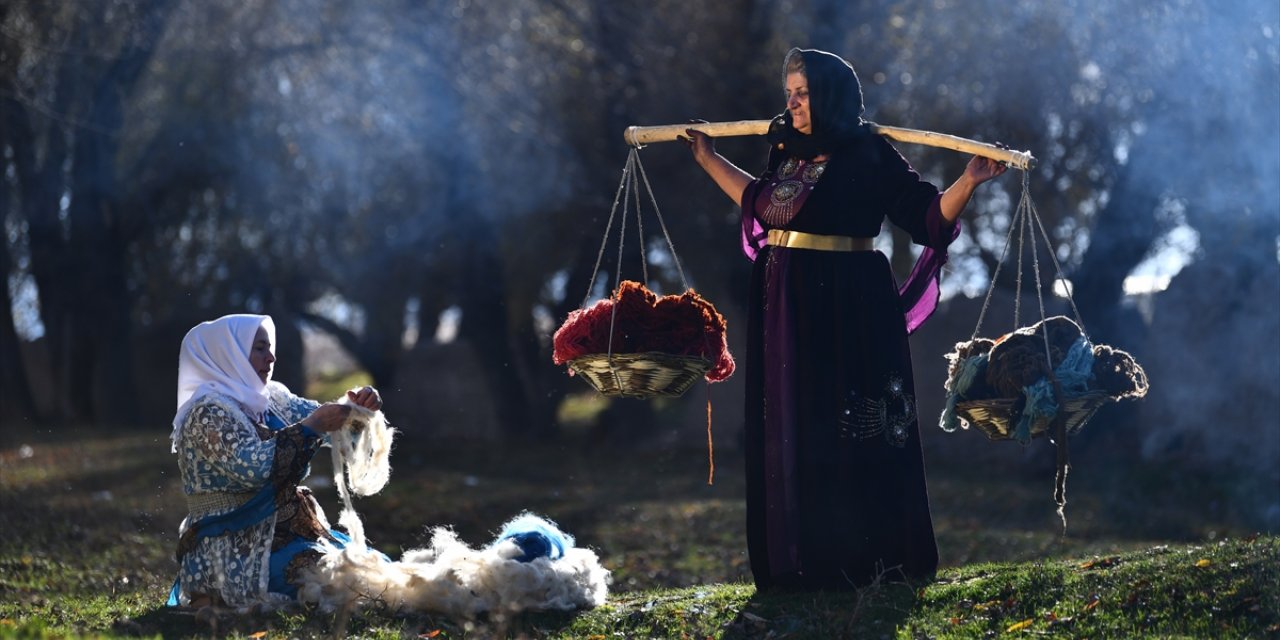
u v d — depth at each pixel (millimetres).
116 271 34062
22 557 13156
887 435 8242
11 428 30750
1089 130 23016
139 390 37688
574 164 29375
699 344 7980
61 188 31859
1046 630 7500
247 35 30359
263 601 7980
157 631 7676
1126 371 8023
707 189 27766
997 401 8039
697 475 24344
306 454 8094
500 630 7578
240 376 8227
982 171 7980
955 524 18938
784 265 8305
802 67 8227
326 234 36438
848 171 8227
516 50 29203
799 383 8219
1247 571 7957
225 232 37156
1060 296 24328
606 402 31812
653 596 8867
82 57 25953
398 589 7973
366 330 43656
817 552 8172
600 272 29438
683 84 27391
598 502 20438
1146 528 18219
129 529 15984
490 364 33344
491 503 20359
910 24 24656
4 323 34094
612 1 27734
